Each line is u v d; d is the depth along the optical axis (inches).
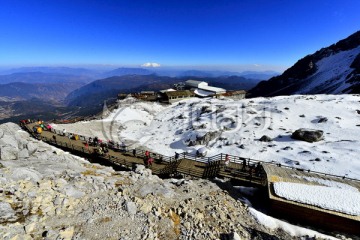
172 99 2864.2
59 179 409.1
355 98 1675.7
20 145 536.7
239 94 3553.2
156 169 850.8
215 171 767.1
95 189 416.2
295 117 1398.9
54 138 1145.4
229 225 391.2
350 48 5556.1
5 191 327.0
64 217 319.0
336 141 1026.1
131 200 397.4
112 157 947.3
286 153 961.5
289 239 388.5
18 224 271.7
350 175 719.7
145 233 319.9
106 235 301.6
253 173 735.7
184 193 498.9
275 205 487.5
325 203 454.6
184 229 353.1
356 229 428.1
